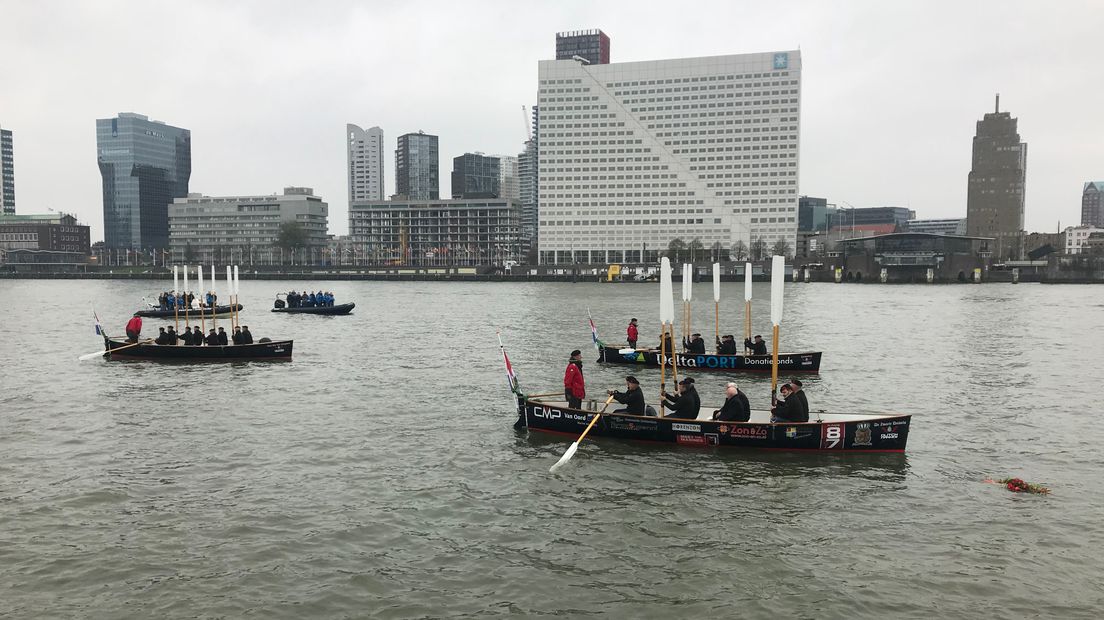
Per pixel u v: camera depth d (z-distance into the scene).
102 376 39.72
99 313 89.19
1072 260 184.62
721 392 35.50
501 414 30.56
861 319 78.75
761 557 16.45
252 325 71.94
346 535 17.77
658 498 20.16
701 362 42.00
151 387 36.47
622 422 25.38
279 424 28.77
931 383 38.00
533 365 44.66
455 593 14.91
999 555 16.42
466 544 17.27
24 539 17.44
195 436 26.84
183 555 16.62
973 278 188.75
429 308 100.50
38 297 129.38
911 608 14.20
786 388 24.47
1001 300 114.38
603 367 43.25
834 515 18.86
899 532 17.77
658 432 24.97
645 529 18.08
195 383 37.66
